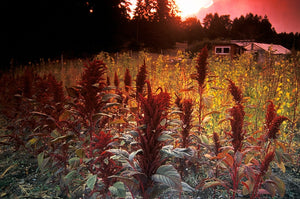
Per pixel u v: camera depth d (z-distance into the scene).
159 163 2.36
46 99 4.19
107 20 38.91
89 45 36.00
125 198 2.70
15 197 3.63
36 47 29.45
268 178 3.13
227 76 7.60
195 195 3.47
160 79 7.81
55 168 3.74
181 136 3.71
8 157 4.89
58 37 32.12
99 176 3.26
